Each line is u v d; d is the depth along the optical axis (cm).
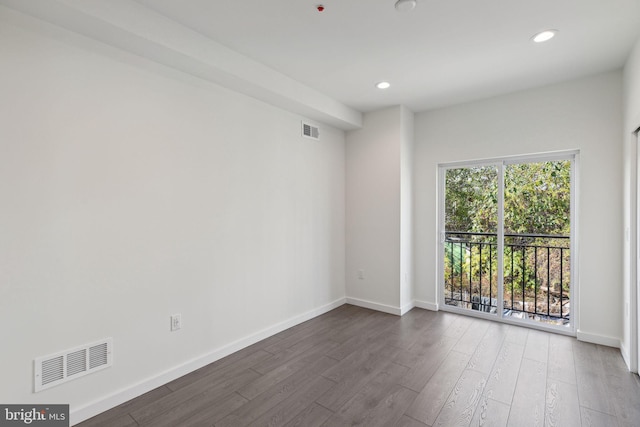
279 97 300
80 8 168
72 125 189
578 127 301
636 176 246
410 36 230
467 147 368
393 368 253
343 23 214
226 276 278
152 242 226
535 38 232
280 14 204
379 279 396
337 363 262
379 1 191
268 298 319
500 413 196
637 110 227
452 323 352
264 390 224
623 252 276
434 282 397
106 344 203
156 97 229
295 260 350
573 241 320
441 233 401
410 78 303
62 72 185
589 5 193
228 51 246
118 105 209
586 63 271
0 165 165
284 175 336
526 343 298
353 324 351
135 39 197
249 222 298
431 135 394
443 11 201
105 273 203
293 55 260
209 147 264
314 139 373
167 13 202
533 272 345
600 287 291
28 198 173
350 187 419
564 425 185
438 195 398
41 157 178
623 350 268
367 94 344
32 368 175
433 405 205
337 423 189
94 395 198
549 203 333
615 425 185
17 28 170
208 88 263
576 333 310
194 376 243
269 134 318
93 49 197
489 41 237
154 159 228
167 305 235
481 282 375
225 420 192
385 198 388
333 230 405
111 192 205
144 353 222
